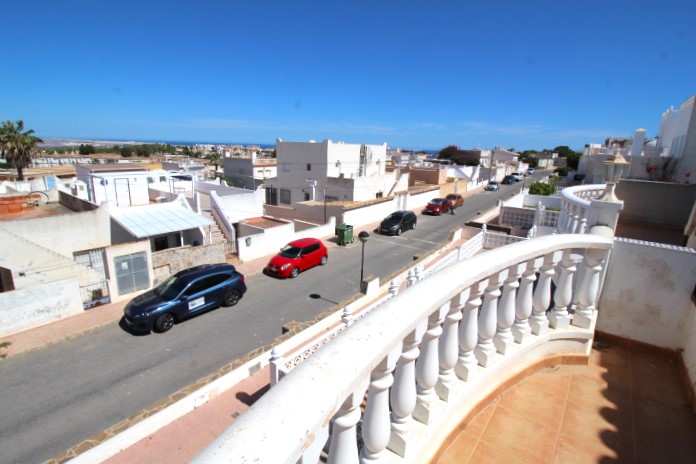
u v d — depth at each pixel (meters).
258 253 23.09
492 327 3.23
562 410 3.36
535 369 3.88
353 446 1.78
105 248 15.98
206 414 9.17
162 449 8.16
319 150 36.59
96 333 13.99
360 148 40.94
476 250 17.78
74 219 17.17
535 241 3.52
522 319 3.71
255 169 48.16
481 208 41.75
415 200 40.84
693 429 3.19
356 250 25.38
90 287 16.12
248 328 14.57
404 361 2.17
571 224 7.00
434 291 2.25
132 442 8.16
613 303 4.61
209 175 53.12
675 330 4.23
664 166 23.16
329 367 1.46
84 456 7.38
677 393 3.68
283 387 1.35
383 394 1.94
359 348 1.61
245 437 1.13
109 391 10.79
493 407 3.34
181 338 13.74
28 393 10.67
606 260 4.54
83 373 11.62
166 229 20.14
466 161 77.56
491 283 3.12
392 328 1.80
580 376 3.91
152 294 14.87
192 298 14.89
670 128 28.45
